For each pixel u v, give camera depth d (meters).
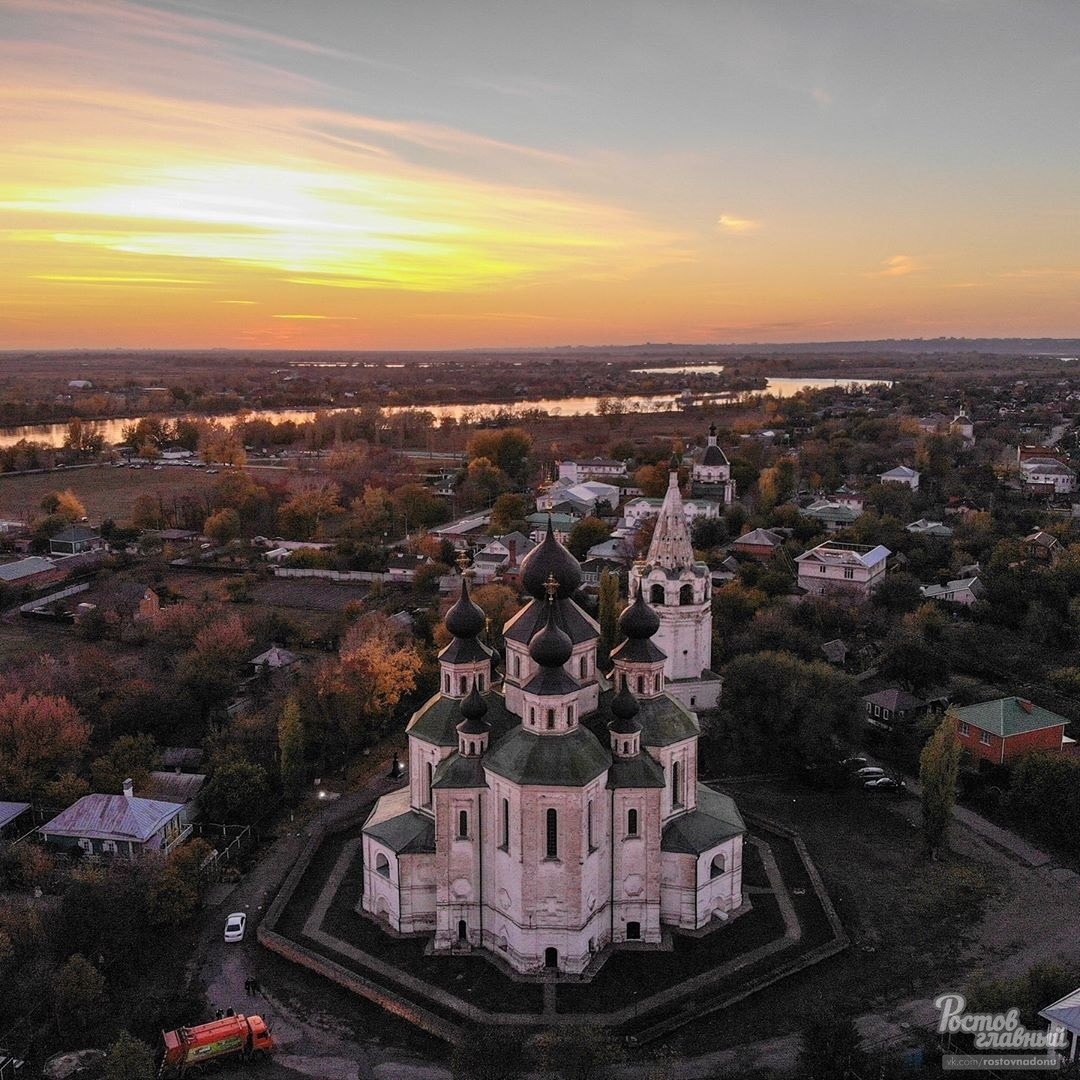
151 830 93.12
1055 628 155.75
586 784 74.62
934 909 86.69
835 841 98.56
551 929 76.81
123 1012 73.31
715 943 81.31
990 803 105.00
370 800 107.44
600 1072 64.75
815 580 185.88
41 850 90.69
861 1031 70.88
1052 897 88.50
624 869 80.75
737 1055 68.88
